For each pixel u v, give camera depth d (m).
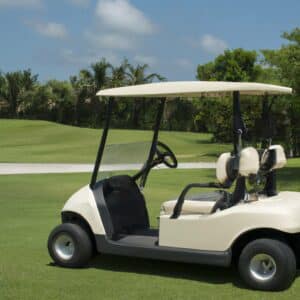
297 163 21.92
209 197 5.26
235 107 4.94
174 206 5.18
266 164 5.12
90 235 5.52
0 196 11.84
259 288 4.70
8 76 59.81
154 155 5.92
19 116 59.94
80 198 5.47
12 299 4.48
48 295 4.59
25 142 35.50
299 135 26.45
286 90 5.06
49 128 42.84
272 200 4.94
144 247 5.08
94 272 5.37
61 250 5.56
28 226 8.05
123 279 5.11
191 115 32.81
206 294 4.61
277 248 4.62
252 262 4.73
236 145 4.84
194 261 4.88
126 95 5.26
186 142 35.22
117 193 5.57
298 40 18.19
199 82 5.17
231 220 4.73
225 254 4.77
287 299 4.46
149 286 4.88
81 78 57.19
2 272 5.34
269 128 5.34
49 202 10.93
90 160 24.19
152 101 7.95
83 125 56.94
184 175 16.94
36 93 58.56
